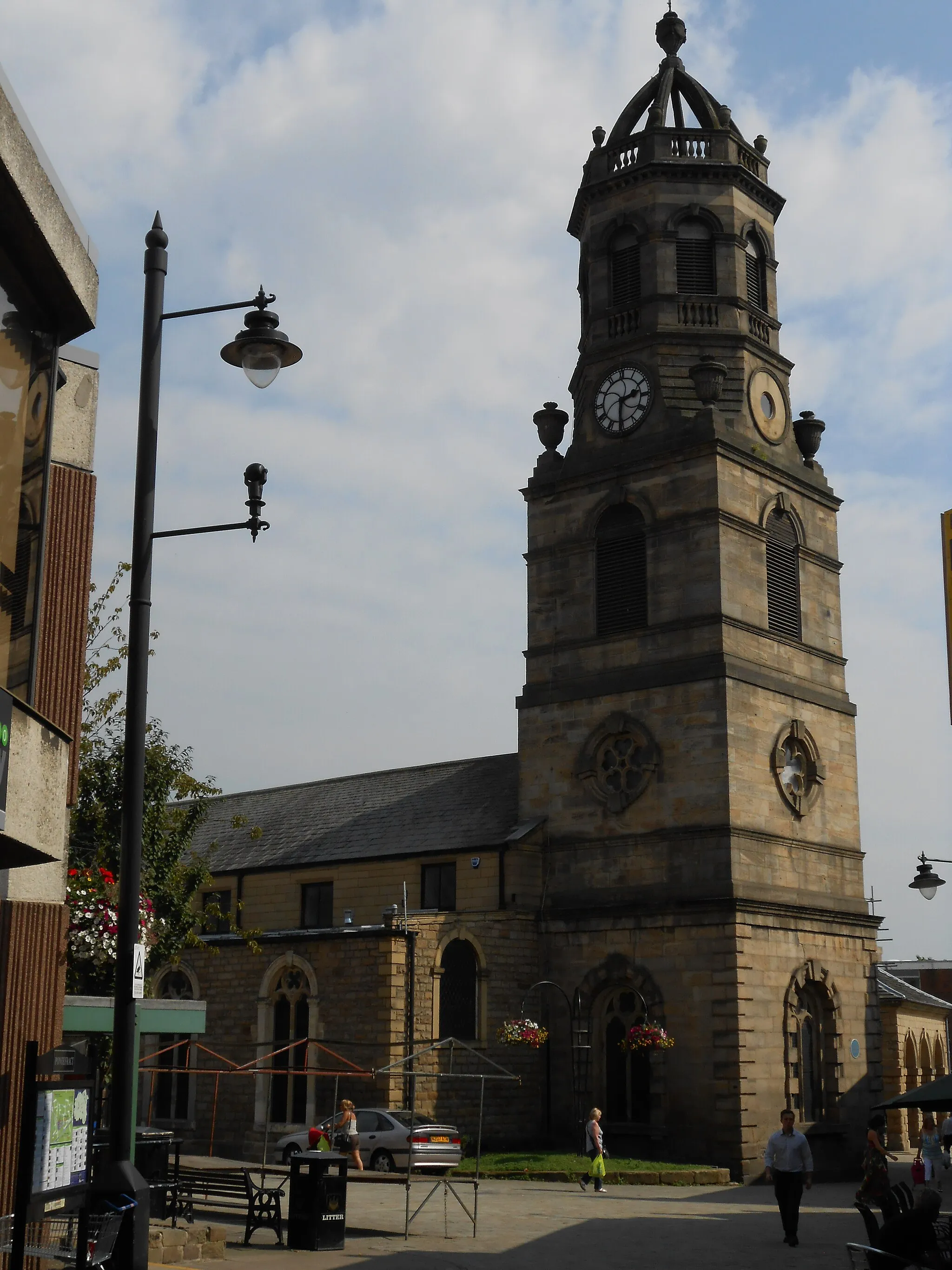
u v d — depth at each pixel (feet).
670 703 136.87
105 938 70.95
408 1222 80.23
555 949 139.74
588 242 157.38
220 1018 140.67
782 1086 129.59
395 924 131.03
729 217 151.74
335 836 168.14
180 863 164.35
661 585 140.67
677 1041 129.08
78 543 60.95
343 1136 108.68
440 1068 130.00
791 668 143.84
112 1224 43.70
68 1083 44.55
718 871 129.90
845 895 144.25
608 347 150.82
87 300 51.55
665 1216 92.43
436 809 160.97
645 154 153.48
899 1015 171.94
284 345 54.39
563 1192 107.86
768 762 137.49
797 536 148.77
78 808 104.73
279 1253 71.51
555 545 149.89
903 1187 63.41
